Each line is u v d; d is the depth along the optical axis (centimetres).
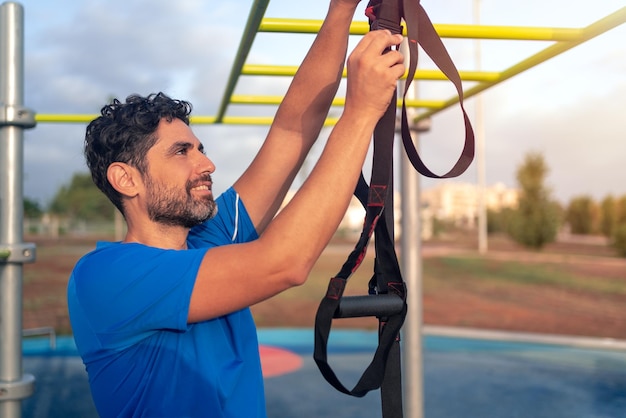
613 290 1254
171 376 106
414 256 283
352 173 90
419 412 279
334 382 82
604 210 2686
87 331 109
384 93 89
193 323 108
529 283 1370
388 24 93
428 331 780
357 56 89
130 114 115
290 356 645
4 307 193
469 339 752
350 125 90
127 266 105
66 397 474
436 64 95
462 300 1133
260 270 93
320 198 90
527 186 2414
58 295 1144
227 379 110
